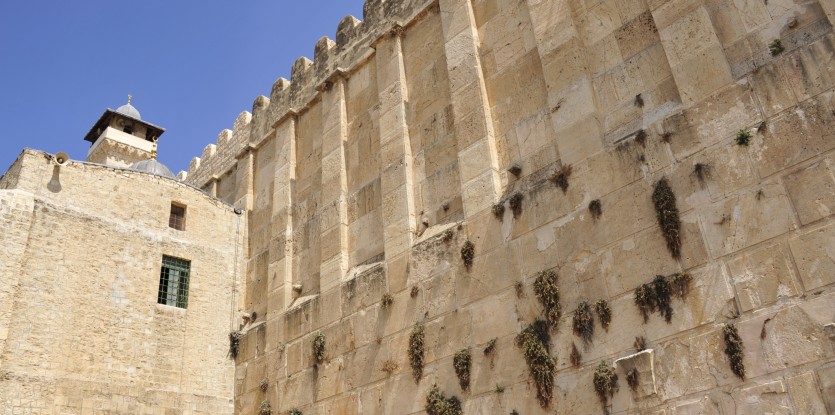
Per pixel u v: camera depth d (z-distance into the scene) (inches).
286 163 962.1
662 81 554.6
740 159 474.0
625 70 585.6
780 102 466.6
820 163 435.2
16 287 747.4
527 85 665.0
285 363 808.9
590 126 578.2
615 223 531.8
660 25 558.3
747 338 436.5
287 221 914.7
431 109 764.6
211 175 1162.0
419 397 628.4
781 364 417.7
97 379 773.3
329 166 870.4
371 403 674.2
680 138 512.7
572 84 608.7
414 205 735.7
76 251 817.5
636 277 505.4
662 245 497.4
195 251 940.6
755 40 498.3
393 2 874.8
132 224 890.1
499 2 727.1
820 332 406.0
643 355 477.1
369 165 824.3
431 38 800.3
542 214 587.8
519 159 644.7
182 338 871.1
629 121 565.0
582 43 628.4
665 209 498.6
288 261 887.1
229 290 952.9
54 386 735.1
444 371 615.8
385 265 721.6
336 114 893.8
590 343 516.7
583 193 562.9
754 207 457.1
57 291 780.6
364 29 913.5
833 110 439.5
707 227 476.4
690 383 454.3
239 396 868.0
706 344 453.7
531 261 581.6
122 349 808.9
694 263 475.8
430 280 665.0
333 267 794.8
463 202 662.5
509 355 568.1
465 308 619.8
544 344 544.1
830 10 463.2
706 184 486.6
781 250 436.8
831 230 418.3
